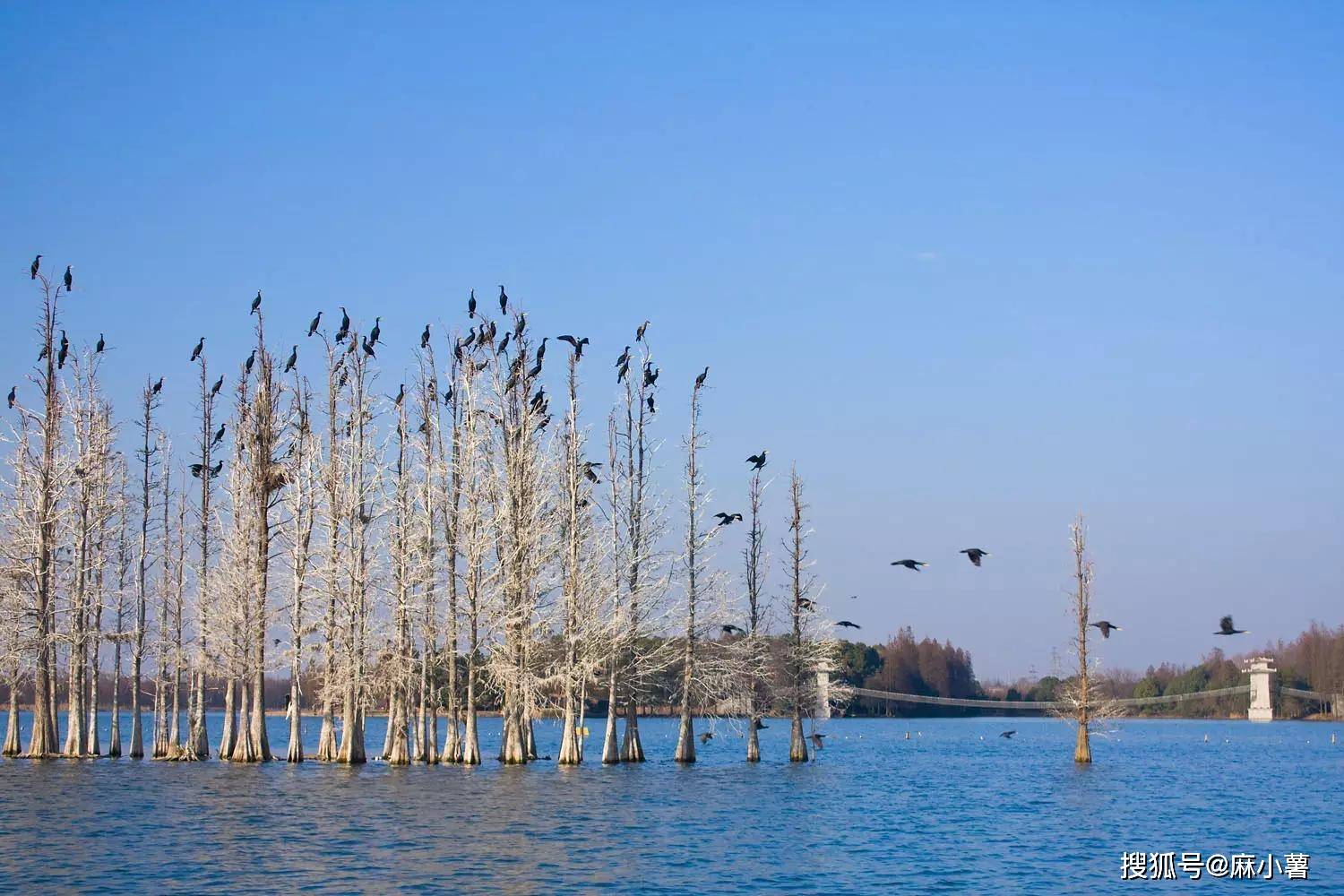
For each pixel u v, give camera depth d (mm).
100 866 39719
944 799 67312
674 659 81375
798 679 86812
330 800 56188
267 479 72000
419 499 73625
